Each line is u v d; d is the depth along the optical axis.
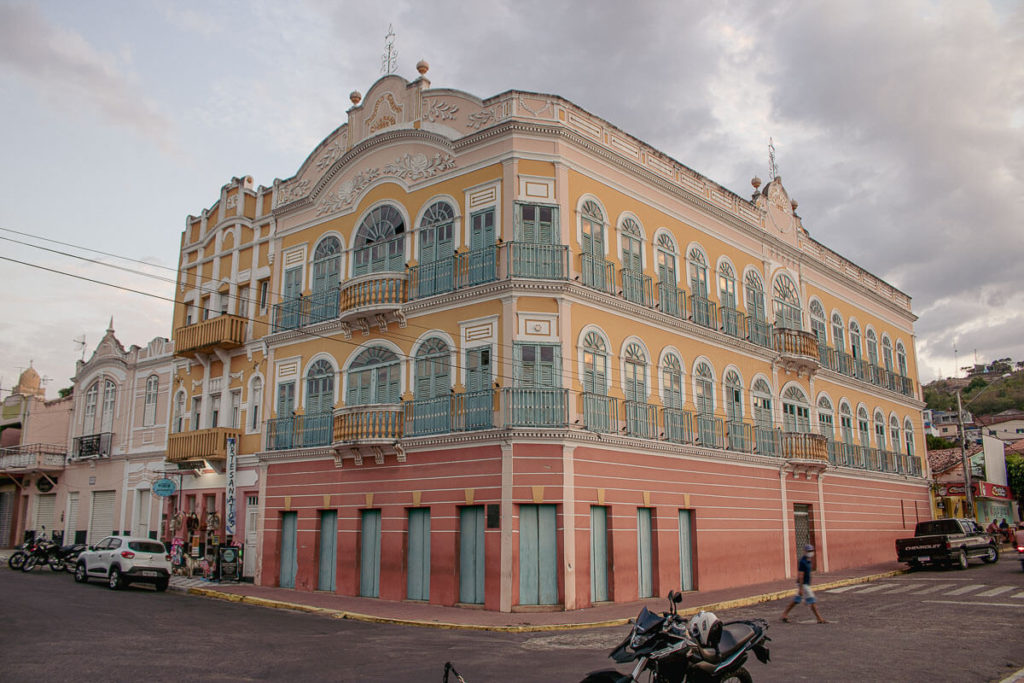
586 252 21.75
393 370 22.89
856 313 37.22
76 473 35.16
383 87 25.31
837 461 32.34
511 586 18.69
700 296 25.95
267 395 26.75
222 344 28.34
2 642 13.02
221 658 12.25
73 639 13.49
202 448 28.00
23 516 37.62
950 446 64.69
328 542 23.66
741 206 29.45
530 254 20.72
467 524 20.20
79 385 36.56
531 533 19.27
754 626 10.11
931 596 20.38
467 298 21.28
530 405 19.73
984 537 30.03
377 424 21.78
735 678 9.58
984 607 17.73
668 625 9.01
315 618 18.19
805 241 33.75
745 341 27.55
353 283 23.39
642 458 22.14
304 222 27.11
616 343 22.20
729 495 25.44
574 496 19.58
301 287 26.61
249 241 29.36
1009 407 116.00
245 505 26.91
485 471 19.80
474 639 14.97
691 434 24.28
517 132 21.48
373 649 13.48
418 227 23.31
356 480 22.92
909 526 37.69
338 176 26.25
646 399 22.91
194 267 31.62
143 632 14.60
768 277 30.39
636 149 24.53
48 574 27.30
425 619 17.44
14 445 41.00
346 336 24.45
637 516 21.75
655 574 21.92
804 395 31.06
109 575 23.14
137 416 32.91
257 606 20.55
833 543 30.72
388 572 21.39
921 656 12.29
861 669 11.35
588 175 22.45
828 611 18.39
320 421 24.47
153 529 30.56
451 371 21.34
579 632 16.05
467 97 22.81
